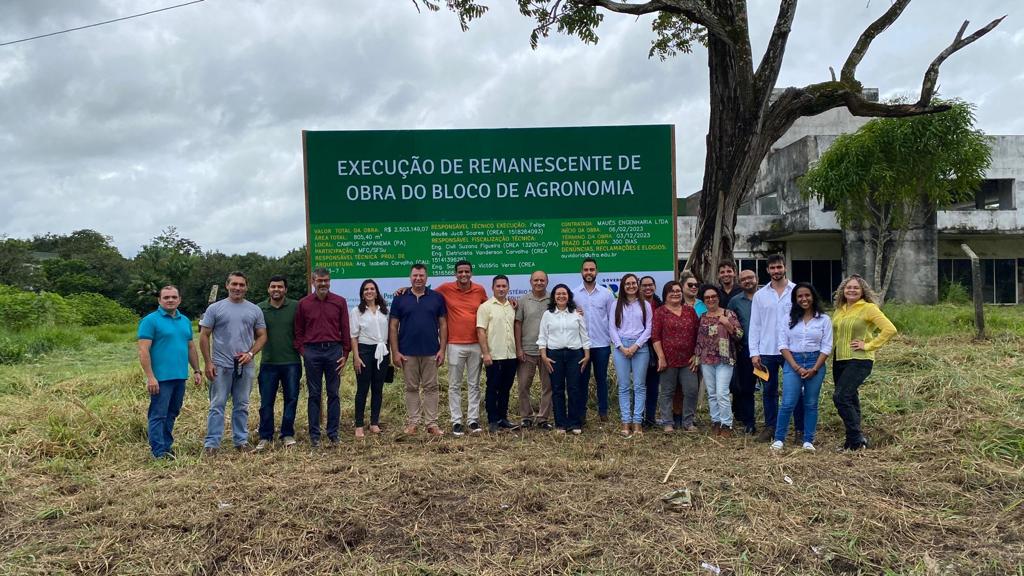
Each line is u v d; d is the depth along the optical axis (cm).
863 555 399
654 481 515
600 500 477
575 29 1041
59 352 1506
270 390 672
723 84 866
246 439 668
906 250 2392
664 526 437
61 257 6200
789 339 626
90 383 977
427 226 840
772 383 672
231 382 659
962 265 2730
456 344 716
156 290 5006
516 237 843
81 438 661
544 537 427
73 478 566
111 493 519
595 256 845
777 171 2719
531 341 729
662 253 845
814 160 2431
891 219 2252
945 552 407
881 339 600
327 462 592
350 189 834
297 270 4766
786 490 486
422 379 709
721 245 866
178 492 512
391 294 838
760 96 833
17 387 955
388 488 502
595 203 845
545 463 564
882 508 459
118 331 2412
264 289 4672
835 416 722
